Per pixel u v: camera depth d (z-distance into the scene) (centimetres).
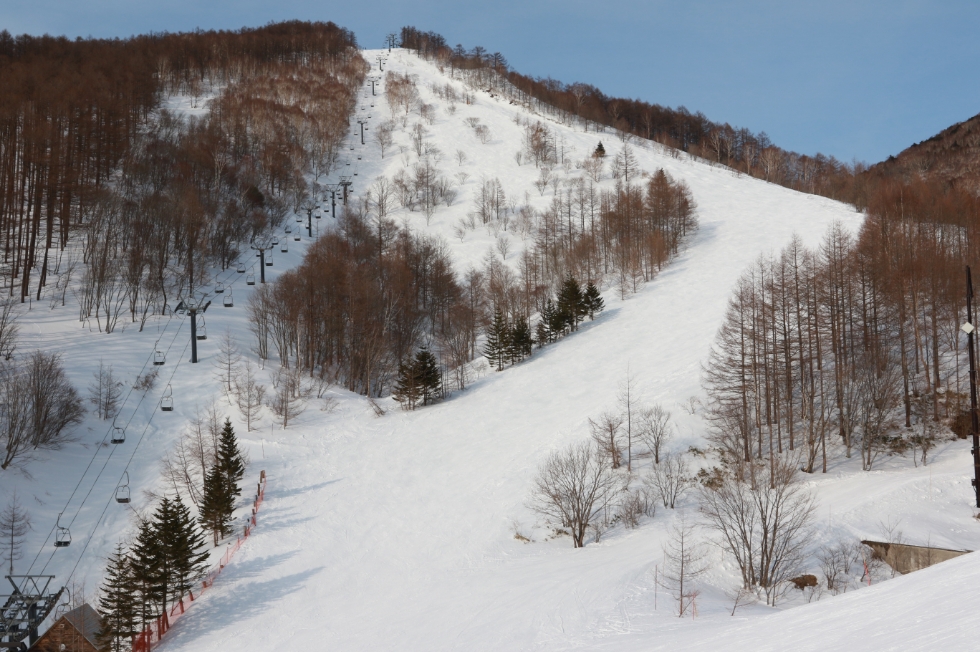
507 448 6462
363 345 8900
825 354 6806
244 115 18712
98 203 10950
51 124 11681
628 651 2553
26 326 8188
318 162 18512
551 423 6806
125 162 13262
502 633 3359
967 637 1219
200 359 8000
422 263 11694
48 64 17438
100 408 6712
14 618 4056
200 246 10875
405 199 16738
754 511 3944
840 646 1518
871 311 6625
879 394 5709
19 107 12012
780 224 12838
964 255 7569
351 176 18400
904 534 3634
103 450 6278
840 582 3406
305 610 4303
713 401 6334
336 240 11606
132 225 10544
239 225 12388
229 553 4994
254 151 17500
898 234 8150
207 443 6178
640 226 12756
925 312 6569
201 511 5178
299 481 6062
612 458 5772
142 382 7312
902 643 1345
